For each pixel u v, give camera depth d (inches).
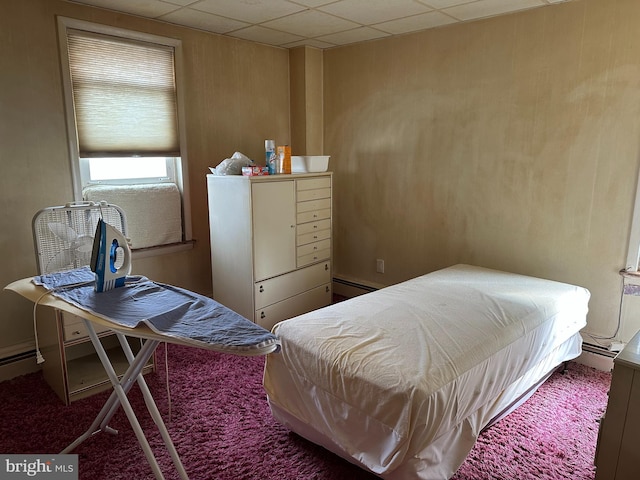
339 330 81.0
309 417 77.5
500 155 123.0
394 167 146.8
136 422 65.8
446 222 137.5
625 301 107.6
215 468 77.4
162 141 127.4
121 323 61.5
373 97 147.8
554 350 100.6
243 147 148.9
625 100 101.6
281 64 156.2
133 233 125.1
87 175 117.3
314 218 141.3
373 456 67.3
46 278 83.3
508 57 117.6
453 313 89.5
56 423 89.2
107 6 109.7
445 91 130.9
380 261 156.9
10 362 105.7
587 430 87.9
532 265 122.0
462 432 73.9
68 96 107.3
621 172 104.3
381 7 111.3
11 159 101.2
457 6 110.3
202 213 140.0
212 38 134.9
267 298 129.3
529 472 76.5
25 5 99.1
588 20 104.2
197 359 116.0
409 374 66.0
